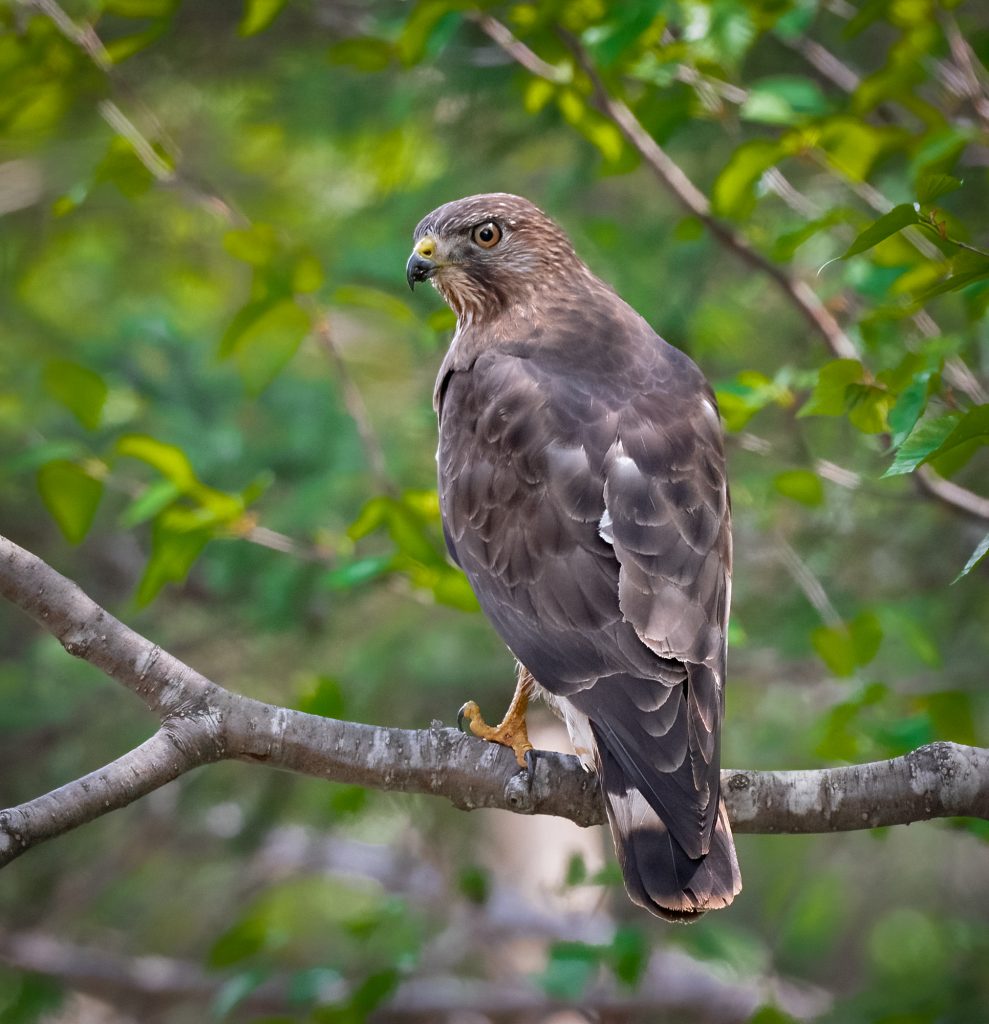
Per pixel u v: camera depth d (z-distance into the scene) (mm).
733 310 12664
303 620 13156
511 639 7414
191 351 13844
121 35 12680
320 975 10375
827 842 15672
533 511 7539
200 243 15594
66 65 10180
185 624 14516
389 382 14383
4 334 15016
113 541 14672
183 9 12930
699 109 9945
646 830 6438
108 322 15234
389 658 13477
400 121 11438
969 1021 11336
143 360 14305
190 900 16328
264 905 14023
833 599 12391
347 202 15031
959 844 16344
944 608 12547
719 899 6262
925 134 9242
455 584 9531
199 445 13016
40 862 15000
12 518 14328
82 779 6332
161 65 13344
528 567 7473
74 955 14828
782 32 9438
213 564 13109
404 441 13461
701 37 9367
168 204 15109
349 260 12461
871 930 16391
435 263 8719
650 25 9055
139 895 16156
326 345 10109
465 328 8852
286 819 14461
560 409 7750
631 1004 13469
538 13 9711
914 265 8633
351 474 12805
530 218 8727
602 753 6758
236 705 6688
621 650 7020
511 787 6875
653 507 7316
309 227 15117
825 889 15578
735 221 9836
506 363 8211
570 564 7336
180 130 14695
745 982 14023
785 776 6770
